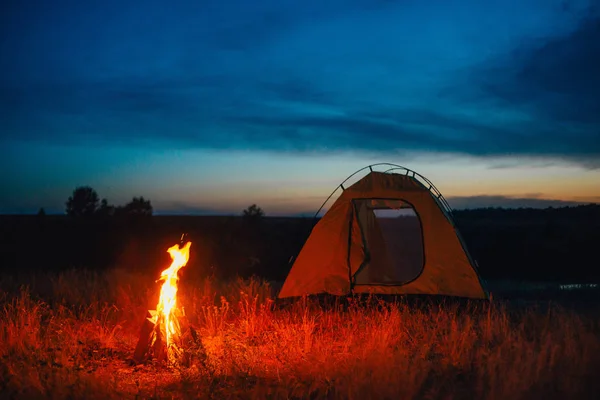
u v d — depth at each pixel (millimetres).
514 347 6090
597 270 20484
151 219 29953
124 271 15133
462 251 9359
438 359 6078
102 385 5230
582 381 5020
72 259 22938
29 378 5254
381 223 10422
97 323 8133
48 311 8836
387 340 6551
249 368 5926
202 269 19344
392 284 9312
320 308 8898
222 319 8305
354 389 4953
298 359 6121
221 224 31797
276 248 26062
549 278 19203
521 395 4695
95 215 32281
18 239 26312
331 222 9711
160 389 5441
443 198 10281
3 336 6840
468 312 8539
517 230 29859
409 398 4805
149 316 6629
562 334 6672
